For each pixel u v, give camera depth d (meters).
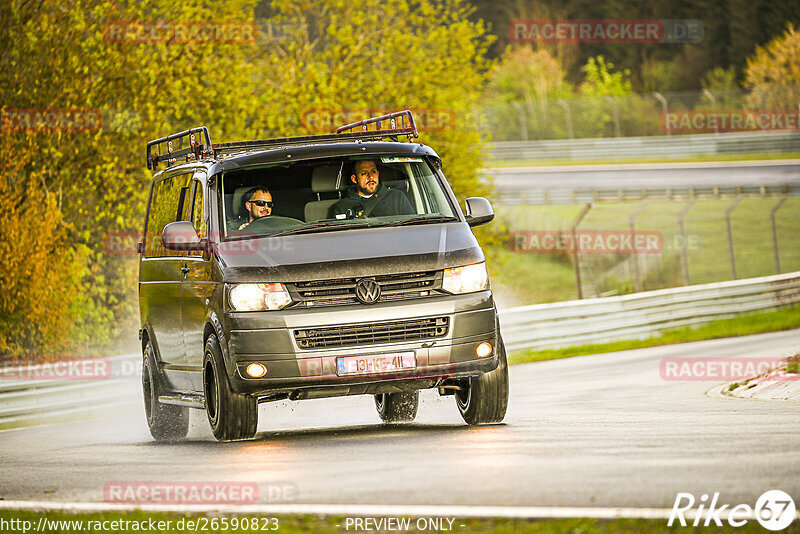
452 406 45.03
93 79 97.81
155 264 40.38
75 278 89.50
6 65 94.69
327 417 46.59
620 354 81.62
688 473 23.31
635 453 26.39
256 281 31.55
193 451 32.41
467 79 115.62
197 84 101.69
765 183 195.88
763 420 33.25
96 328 95.56
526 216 186.75
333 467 26.19
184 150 39.44
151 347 41.41
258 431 41.66
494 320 32.47
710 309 105.25
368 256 31.83
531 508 20.39
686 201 185.75
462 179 114.69
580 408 41.22
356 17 115.38
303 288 31.41
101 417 62.75
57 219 85.88
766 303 111.44
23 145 92.06
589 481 22.70
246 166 35.12
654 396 46.09
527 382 60.09
